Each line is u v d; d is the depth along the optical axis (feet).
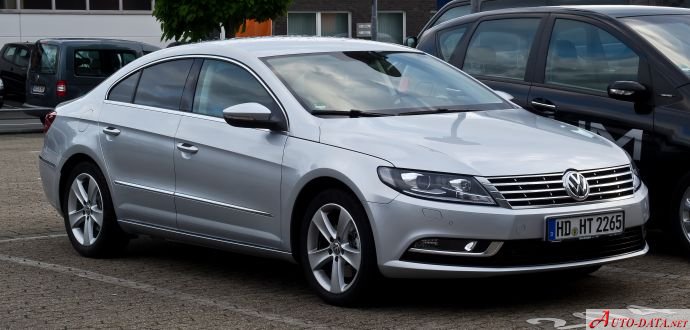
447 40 38.09
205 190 28.02
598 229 24.26
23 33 140.36
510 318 23.91
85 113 32.24
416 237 23.35
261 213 26.58
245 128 27.25
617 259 24.77
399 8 159.22
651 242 33.63
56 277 29.27
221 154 27.48
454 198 23.30
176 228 29.19
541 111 33.58
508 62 35.37
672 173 30.55
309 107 26.40
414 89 28.32
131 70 31.63
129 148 30.32
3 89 100.78
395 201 23.49
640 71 31.63
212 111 28.45
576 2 56.59
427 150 24.03
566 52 33.71
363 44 30.14
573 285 27.48
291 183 25.61
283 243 26.16
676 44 32.14
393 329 23.00
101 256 32.04
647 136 30.89
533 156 24.31
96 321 24.13
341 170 24.35
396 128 25.41
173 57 30.48
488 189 23.34
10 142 75.97
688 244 30.35
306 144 25.57
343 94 27.17
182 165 28.58
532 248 23.61
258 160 26.48
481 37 36.60
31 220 39.75
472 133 25.41
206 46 29.84
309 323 23.65
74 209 32.55
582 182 24.23
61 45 84.38
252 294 26.94
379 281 24.34
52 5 141.79
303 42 29.71
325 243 25.44
